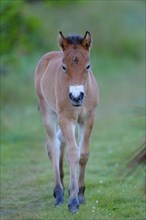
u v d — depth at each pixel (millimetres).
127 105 24656
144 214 11070
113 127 20234
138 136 17750
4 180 14273
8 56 23859
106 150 16953
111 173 14172
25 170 15203
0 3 22484
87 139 11570
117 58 37281
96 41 37781
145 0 45531
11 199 12680
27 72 28438
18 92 25250
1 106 23359
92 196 12164
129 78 32781
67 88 11047
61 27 35844
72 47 10875
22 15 29531
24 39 27438
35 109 22734
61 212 11070
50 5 32031
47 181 13992
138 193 12148
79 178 11719
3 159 16406
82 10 38531
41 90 12797
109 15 39719
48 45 33000
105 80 32219
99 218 10586
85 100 11219
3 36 23875
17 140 18906
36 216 10953
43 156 16828
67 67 10758
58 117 11438
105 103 25969
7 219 11219
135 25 40906
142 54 38562
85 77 10828
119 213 11102
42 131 20016
